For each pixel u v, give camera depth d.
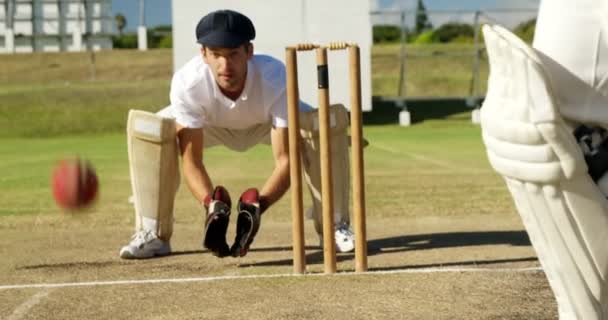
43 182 11.07
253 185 10.52
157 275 5.24
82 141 18.45
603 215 3.02
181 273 5.28
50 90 23.48
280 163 5.44
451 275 4.96
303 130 5.87
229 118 5.69
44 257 5.96
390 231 6.96
